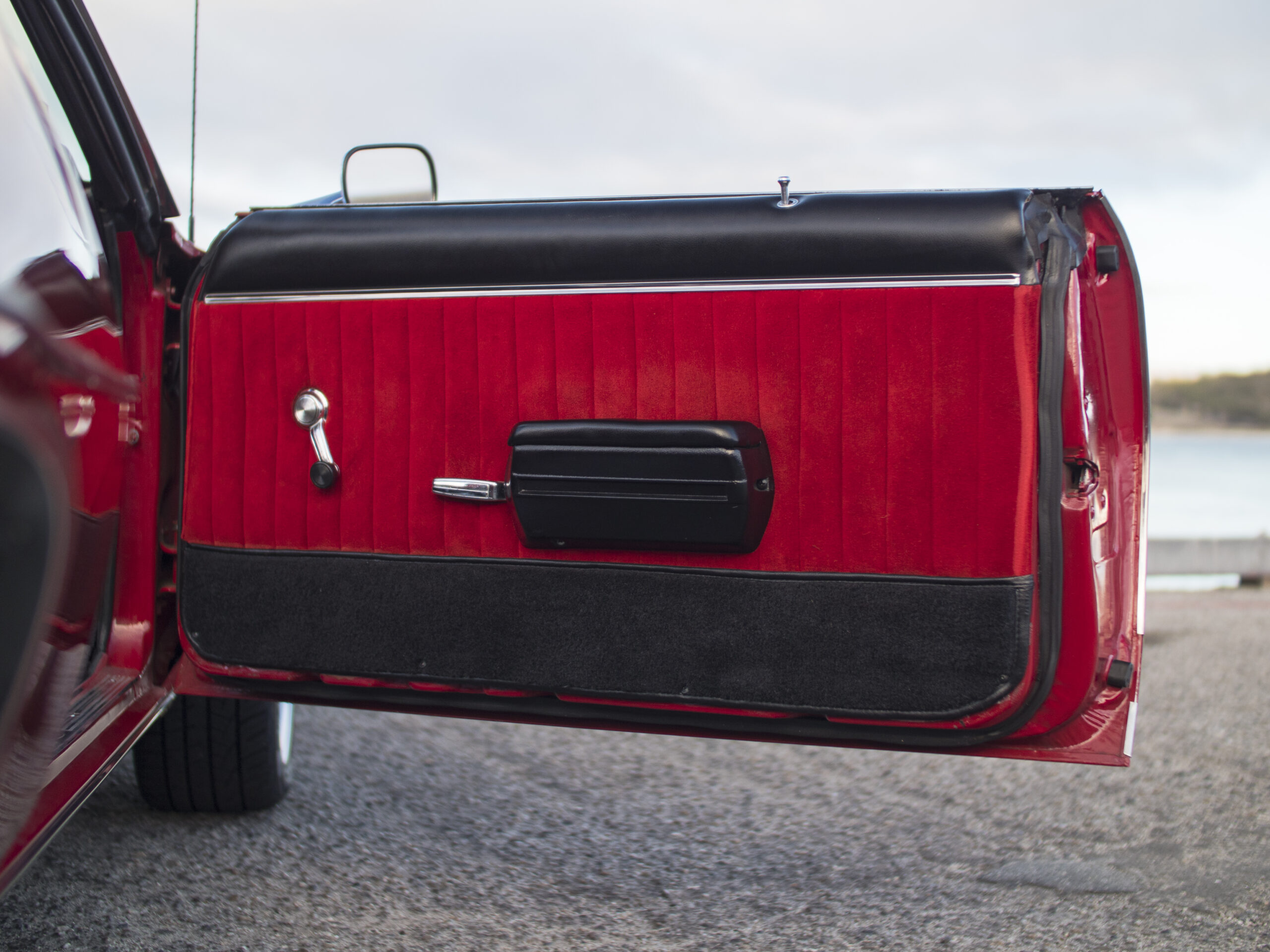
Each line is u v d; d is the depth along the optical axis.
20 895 2.46
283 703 3.09
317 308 2.12
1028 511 1.82
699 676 1.98
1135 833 3.13
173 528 2.34
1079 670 1.89
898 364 1.86
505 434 2.05
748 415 1.93
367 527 2.12
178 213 2.34
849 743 1.98
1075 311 1.92
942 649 1.86
